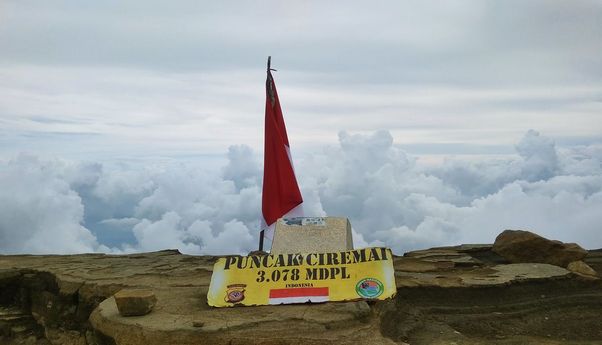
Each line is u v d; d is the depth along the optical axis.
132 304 7.80
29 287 11.84
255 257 8.98
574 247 11.82
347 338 7.05
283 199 12.12
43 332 11.21
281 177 12.13
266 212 12.23
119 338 7.44
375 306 8.23
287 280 8.60
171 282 10.29
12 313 11.70
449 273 10.82
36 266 12.38
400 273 10.68
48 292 11.36
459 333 8.32
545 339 8.31
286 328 7.29
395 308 8.73
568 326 8.88
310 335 7.11
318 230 10.57
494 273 10.65
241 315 7.81
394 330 8.12
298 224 10.72
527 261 12.13
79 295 10.43
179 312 8.03
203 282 10.20
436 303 9.58
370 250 8.91
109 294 10.10
